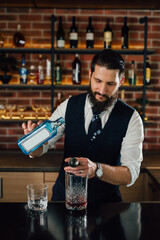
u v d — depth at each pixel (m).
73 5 2.52
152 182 2.10
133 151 1.33
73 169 0.96
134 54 2.70
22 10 2.63
